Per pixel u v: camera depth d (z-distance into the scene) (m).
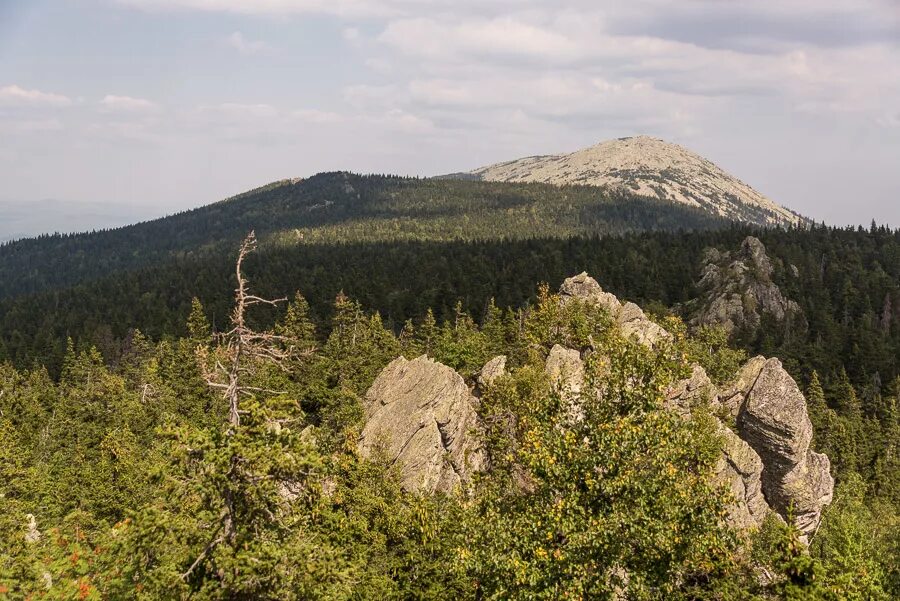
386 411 60.06
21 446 64.06
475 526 26.31
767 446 59.94
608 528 22.08
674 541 22.94
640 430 23.98
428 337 125.19
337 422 67.25
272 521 21.91
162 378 116.06
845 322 182.75
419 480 52.66
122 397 90.25
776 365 62.78
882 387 149.50
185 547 20.88
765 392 61.00
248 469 20.38
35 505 44.56
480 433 58.78
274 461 20.58
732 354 121.62
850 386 132.75
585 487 24.50
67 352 167.62
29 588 26.62
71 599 26.25
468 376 90.00
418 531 36.84
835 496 78.81
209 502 20.22
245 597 20.66
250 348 23.05
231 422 21.28
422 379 61.53
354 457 47.56
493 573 24.41
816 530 60.28
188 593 19.89
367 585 30.61
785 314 188.12
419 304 187.12
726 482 24.84
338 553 22.19
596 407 26.20
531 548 23.16
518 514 25.27
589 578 22.25
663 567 23.25
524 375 65.56
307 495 24.30
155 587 20.39
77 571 29.48
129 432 62.31
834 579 27.20
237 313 22.73
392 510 40.06
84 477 55.06
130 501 51.59
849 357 155.12
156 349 152.88
